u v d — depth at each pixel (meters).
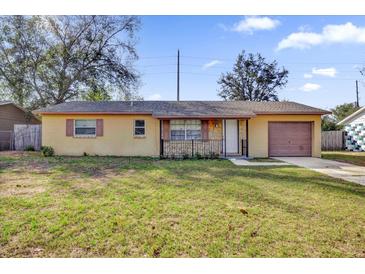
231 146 14.04
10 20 20.62
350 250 2.91
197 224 3.62
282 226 3.55
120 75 23.41
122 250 2.89
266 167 9.23
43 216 3.86
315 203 4.63
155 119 13.78
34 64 21.64
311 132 13.90
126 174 7.53
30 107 21.91
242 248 2.95
